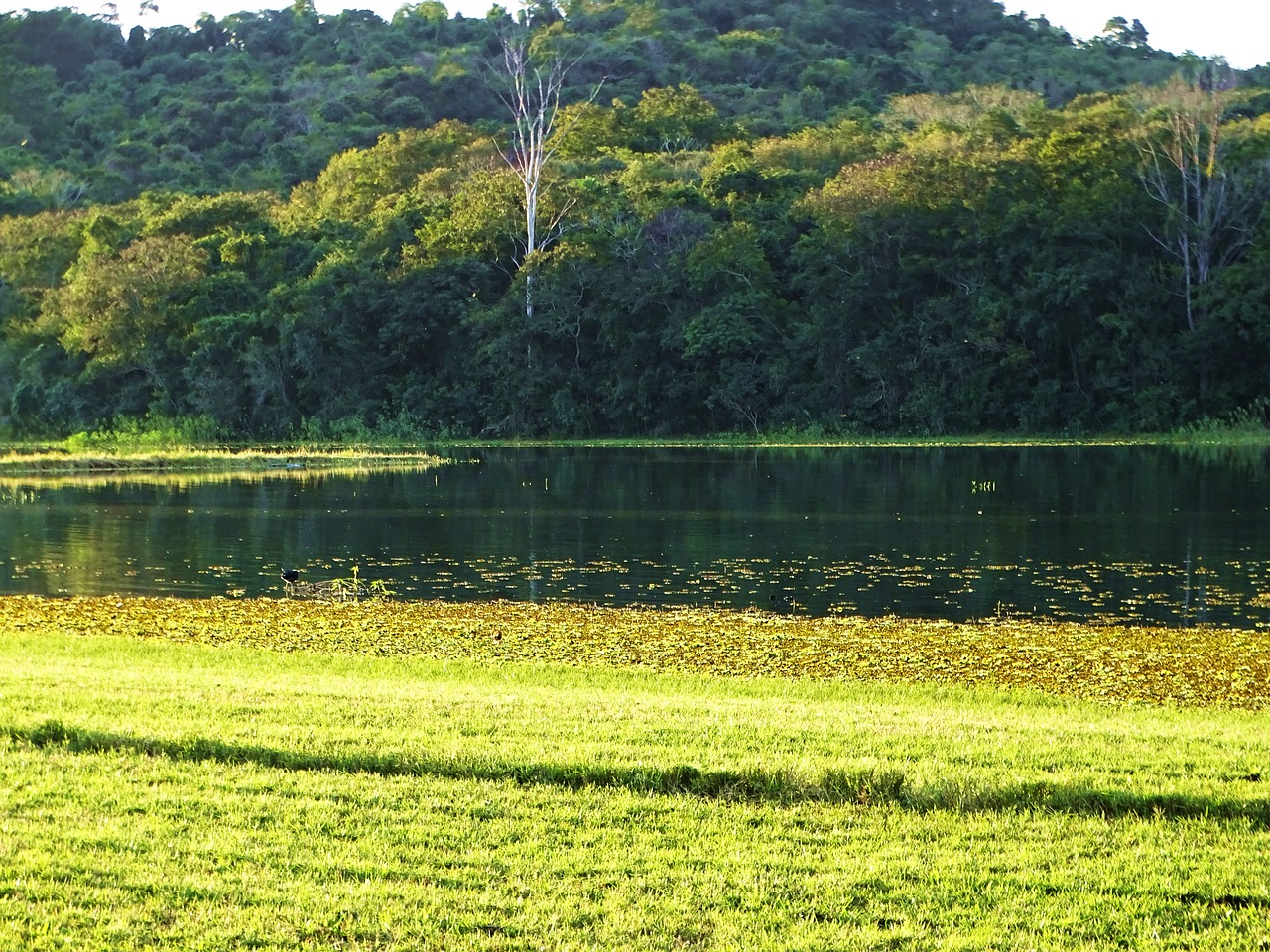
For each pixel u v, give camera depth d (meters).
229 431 83.19
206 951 8.62
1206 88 105.94
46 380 90.25
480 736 12.77
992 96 113.25
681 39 162.38
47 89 154.88
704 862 10.11
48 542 33.59
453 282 86.94
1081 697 17.84
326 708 13.87
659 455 68.38
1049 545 32.31
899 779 11.65
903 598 25.48
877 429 81.00
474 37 173.25
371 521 38.06
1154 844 10.53
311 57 169.00
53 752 12.16
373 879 9.68
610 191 92.31
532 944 8.80
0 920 8.87
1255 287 75.00
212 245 91.06
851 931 9.07
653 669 19.20
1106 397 78.81
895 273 82.88
